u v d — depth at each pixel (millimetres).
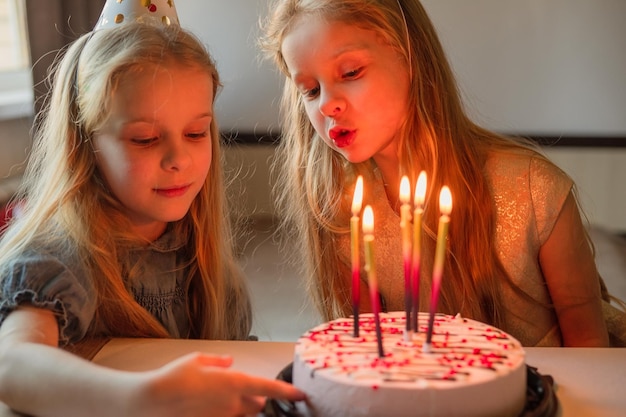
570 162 3502
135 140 1106
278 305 2742
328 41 1152
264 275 3029
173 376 806
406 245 905
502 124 3428
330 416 811
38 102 2859
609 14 3309
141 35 1128
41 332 973
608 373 966
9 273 1032
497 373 814
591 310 1341
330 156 1356
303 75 1187
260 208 3648
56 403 848
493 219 1288
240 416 817
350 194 1363
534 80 3387
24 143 3191
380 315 1024
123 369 993
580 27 3330
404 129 1251
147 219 1208
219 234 1314
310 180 1383
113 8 1331
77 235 1116
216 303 1301
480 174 1287
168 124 1103
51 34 2855
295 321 2604
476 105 3406
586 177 3521
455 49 3365
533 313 1335
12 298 1011
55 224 1133
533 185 1293
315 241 1399
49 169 1192
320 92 1190
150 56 1096
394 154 1290
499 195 1297
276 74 3439
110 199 1177
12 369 890
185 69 1118
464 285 1275
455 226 1265
